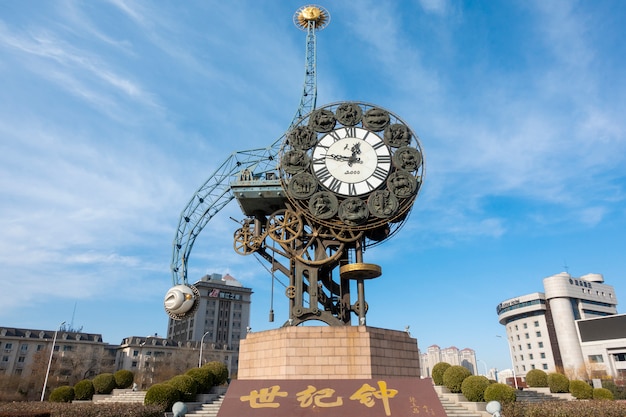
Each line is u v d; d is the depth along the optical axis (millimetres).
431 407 17156
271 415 17141
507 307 113875
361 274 23750
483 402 24188
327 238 25297
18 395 76312
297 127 25969
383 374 21906
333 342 21859
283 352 21812
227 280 137500
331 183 24672
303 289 25047
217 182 33000
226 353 111312
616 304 110188
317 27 37094
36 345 95812
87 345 99312
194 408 25719
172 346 109000
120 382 35156
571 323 100250
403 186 24328
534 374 35500
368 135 25609
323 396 17844
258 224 27266
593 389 32031
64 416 20859
